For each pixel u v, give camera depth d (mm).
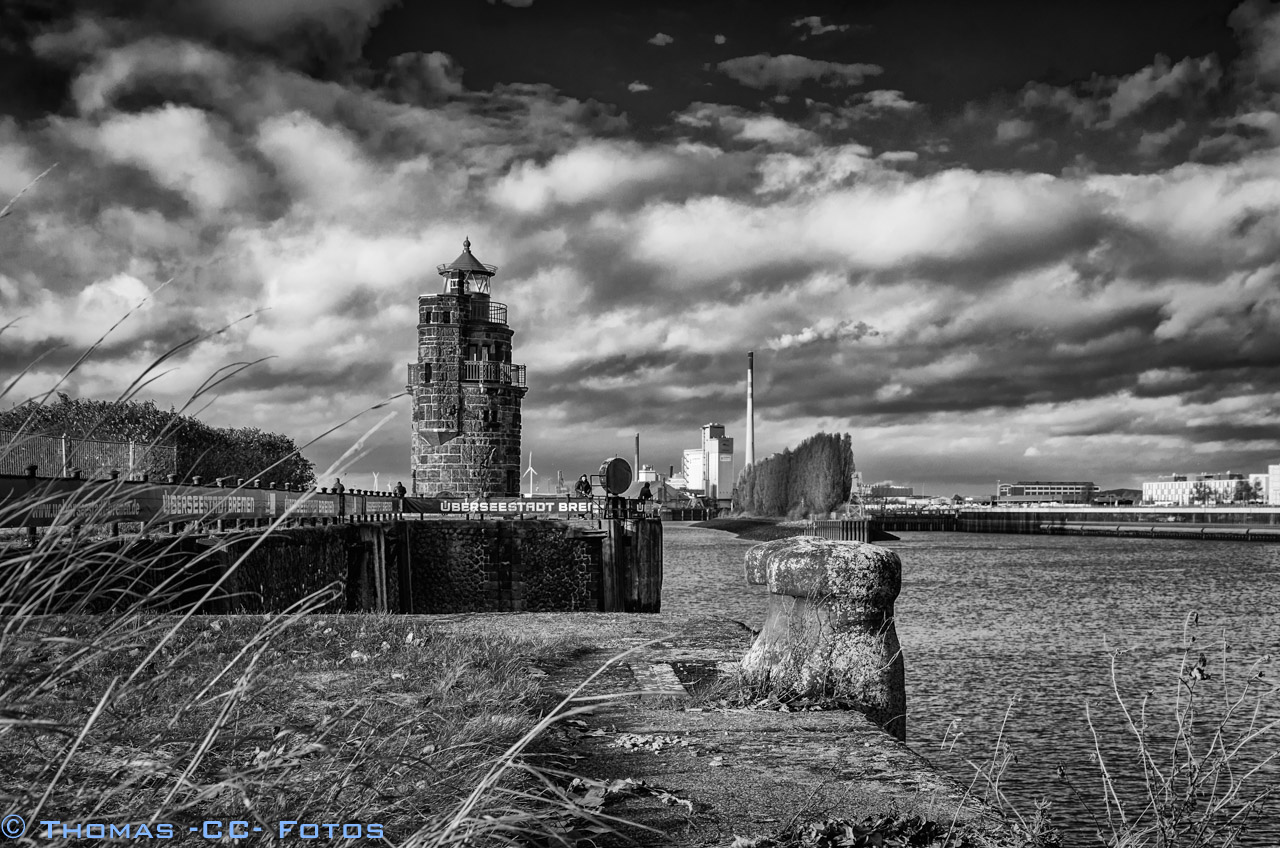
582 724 5863
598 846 3814
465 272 68188
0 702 2346
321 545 29375
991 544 151625
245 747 3389
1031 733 19516
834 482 186125
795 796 4516
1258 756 14047
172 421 2754
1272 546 144125
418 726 4199
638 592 42688
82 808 2551
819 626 6520
